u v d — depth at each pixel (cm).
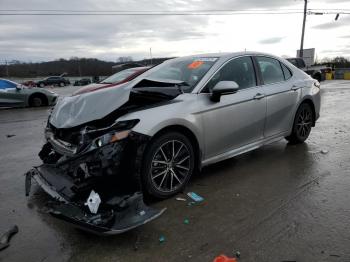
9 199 399
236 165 489
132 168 335
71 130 362
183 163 392
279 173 452
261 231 307
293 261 263
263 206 356
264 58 514
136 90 359
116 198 313
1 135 797
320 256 269
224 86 398
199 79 423
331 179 425
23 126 920
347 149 557
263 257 270
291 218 328
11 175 488
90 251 287
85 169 321
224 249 282
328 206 351
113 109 349
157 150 359
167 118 360
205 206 360
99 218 293
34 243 302
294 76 558
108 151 320
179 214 344
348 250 275
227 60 455
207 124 404
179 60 502
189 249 284
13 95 1360
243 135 456
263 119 483
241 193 391
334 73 3203
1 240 305
